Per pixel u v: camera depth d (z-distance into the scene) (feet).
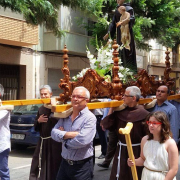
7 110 13.73
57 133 11.37
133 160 9.81
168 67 19.13
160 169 9.51
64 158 11.63
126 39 18.06
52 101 13.64
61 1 32.91
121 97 13.71
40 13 28.07
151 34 48.03
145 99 15.30
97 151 26.04
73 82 15.24
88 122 11.27
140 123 12.51
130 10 18.76
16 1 24.79
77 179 11.34
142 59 68.49
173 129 14.29
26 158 24.17
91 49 51.90
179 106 19.19
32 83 46.03
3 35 37.47
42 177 14.90
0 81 42.65
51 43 47.09
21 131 24.44
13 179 18.21
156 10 45.88
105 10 43.29
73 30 49.14
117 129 13.07
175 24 50.42
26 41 40.50
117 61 13.73
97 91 14.32
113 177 12.98
